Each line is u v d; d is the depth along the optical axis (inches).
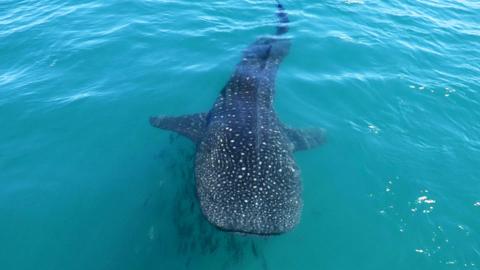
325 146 328.2
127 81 390.6
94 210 273.4
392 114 365.4
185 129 323.9
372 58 439.8
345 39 467.8
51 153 316.5
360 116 361.7
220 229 240.4
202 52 435.2
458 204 286.0
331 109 368.2
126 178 295.7
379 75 413.4
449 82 408.5
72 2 531.8
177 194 279.9
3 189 287.6
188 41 450.9
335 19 511.5
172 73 401.7
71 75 398.9
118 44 441.1
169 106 365.4
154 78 394.3
